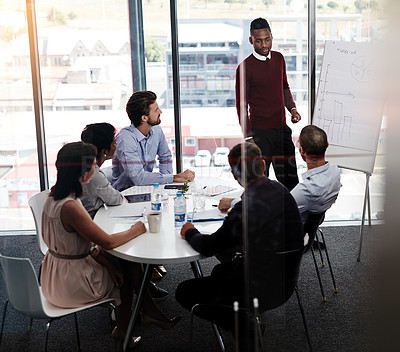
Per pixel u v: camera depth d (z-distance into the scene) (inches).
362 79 117.3
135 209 89.4
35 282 69.9
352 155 119.2
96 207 90.4
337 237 129.5
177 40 126.9
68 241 75.3
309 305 99.2
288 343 86.7
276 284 75.0
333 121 121.5
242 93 86.5
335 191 91.5
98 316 96.4
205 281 76.5
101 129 104.9
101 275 76.9
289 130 107.0
